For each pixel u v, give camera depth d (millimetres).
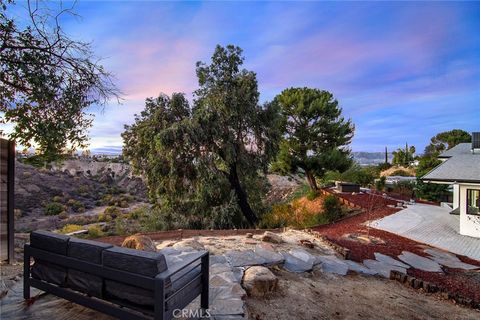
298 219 13742
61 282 3143
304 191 22719
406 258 7941
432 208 16734
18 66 3893
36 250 3318
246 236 8070
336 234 10703
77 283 2992
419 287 5941
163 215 14000
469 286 6293
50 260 3170
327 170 19500
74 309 3326
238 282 4250
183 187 14258
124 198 34969
